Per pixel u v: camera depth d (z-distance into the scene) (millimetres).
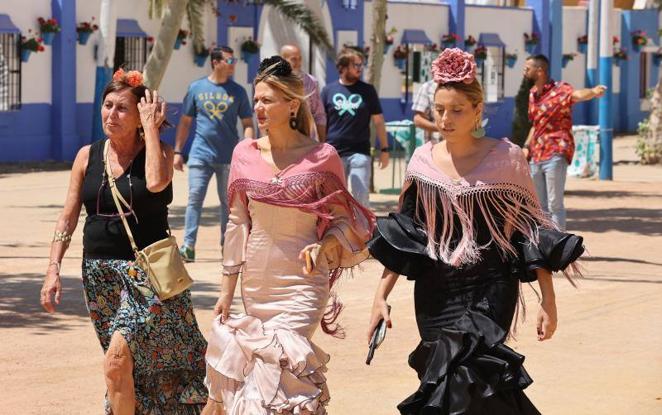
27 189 27219
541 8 50438
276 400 6711
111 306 7375
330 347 10680
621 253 17219
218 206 23734
